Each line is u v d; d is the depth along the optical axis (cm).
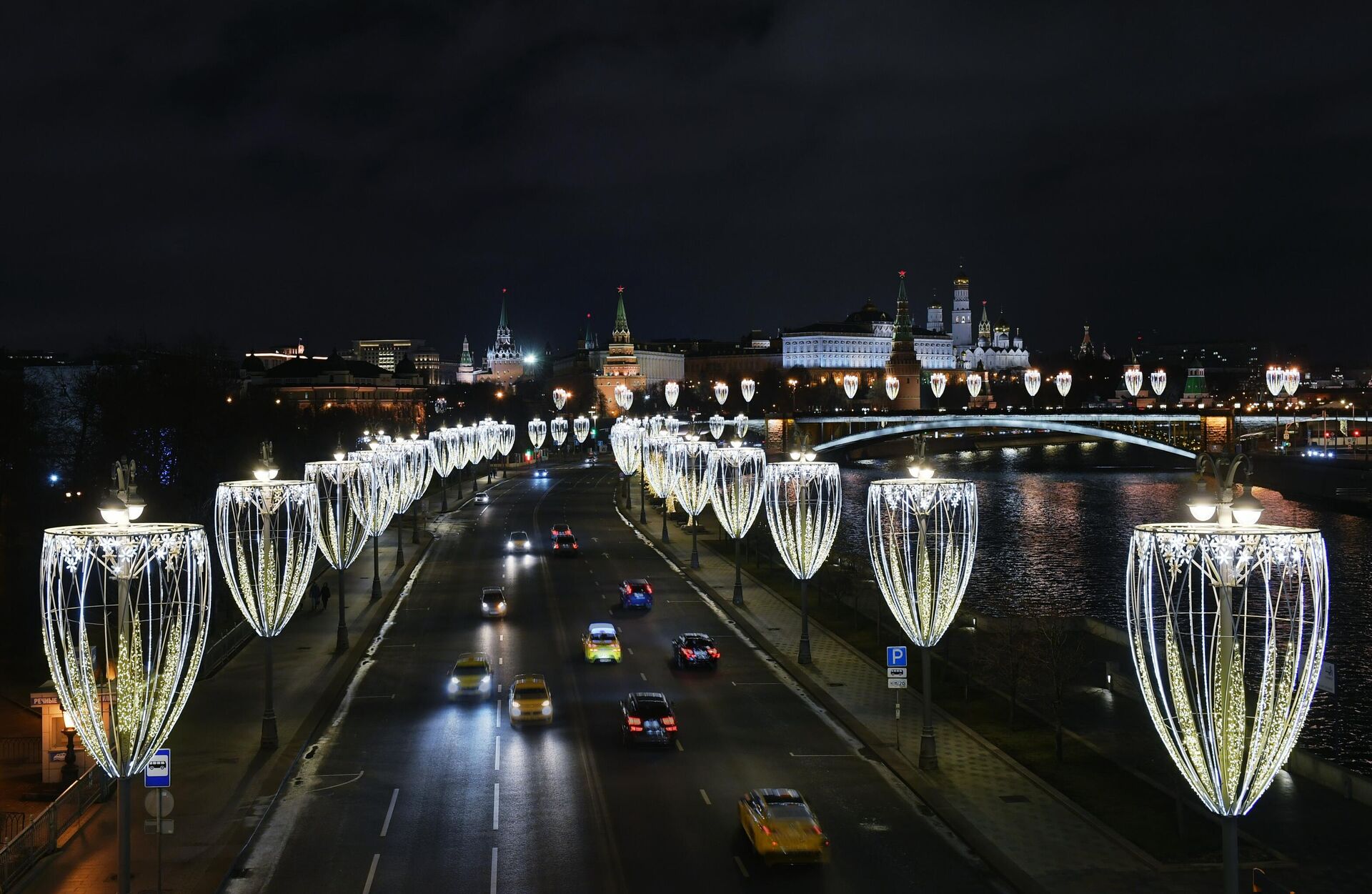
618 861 4209
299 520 5941
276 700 6556
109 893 3962
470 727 6025
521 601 9925
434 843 4394
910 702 6538
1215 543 3216
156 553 3662
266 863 4225
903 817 4728
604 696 6675
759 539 13162
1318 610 3184
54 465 14750
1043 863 4178
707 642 7456
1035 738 5862
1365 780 4975
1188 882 4009
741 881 4031
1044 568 13825
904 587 5306
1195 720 3325
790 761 5462
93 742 3609
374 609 9469
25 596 9112
